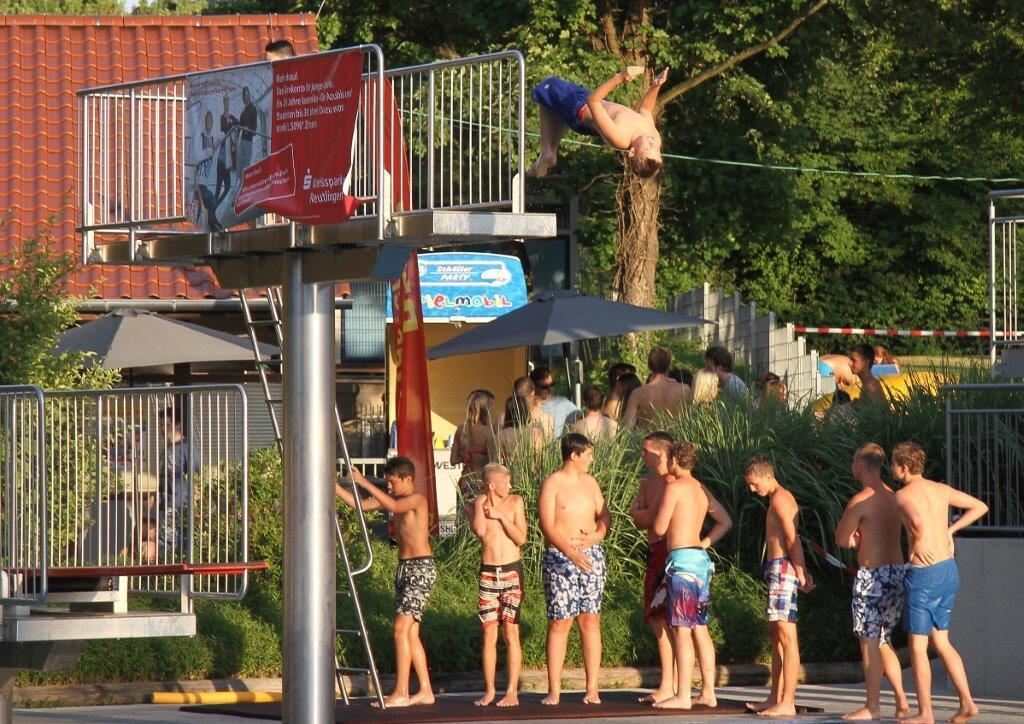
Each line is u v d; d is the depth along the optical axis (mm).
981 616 25906
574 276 61250
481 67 19000
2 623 18078
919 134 71250
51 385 27922
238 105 19109
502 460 31609
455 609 28844
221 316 41031
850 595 30453
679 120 59469
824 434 32250
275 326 24188
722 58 52719
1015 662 25656
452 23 56906
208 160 19609
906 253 72188
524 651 28344
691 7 51656
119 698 25156
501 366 46188
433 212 17625
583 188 56969
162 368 40875
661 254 64188
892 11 52406
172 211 20750
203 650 26391
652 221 52625
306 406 19422
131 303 38594
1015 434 27359
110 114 21391
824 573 31000
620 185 52656
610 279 60188
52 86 45688
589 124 20078
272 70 18562
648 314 37812
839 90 70000
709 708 23781
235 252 19891
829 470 31547
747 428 32062
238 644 26766
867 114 71438
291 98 18312
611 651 28703
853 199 71000
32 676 25484
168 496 19516
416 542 24484
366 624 27750
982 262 72000
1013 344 30250
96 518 19469
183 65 46938
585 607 24312
